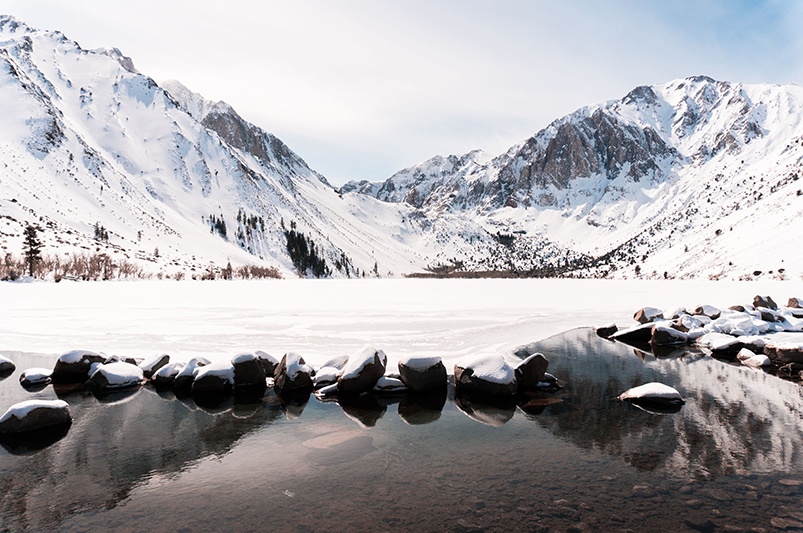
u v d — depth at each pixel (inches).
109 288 2320.4
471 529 245.8
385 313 1219.2
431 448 363.9
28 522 262.7
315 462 340.2
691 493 285.6
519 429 406.0
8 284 2534.5
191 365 569.6
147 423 433.4
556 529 245.1
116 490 301.1
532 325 1010.7
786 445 362.6
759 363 648.4
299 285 3097.9
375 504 275.3
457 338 835.4
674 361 687.1
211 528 253.0
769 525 248.7
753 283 2923.2
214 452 362.9
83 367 596.4
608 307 1400.1
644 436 384.2
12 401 504.1
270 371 611.8
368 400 503.5
